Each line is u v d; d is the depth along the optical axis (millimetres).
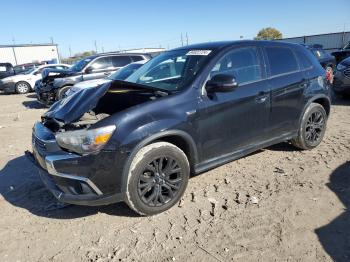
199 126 3934
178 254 3172
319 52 14719
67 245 3412
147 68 4898
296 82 4961
